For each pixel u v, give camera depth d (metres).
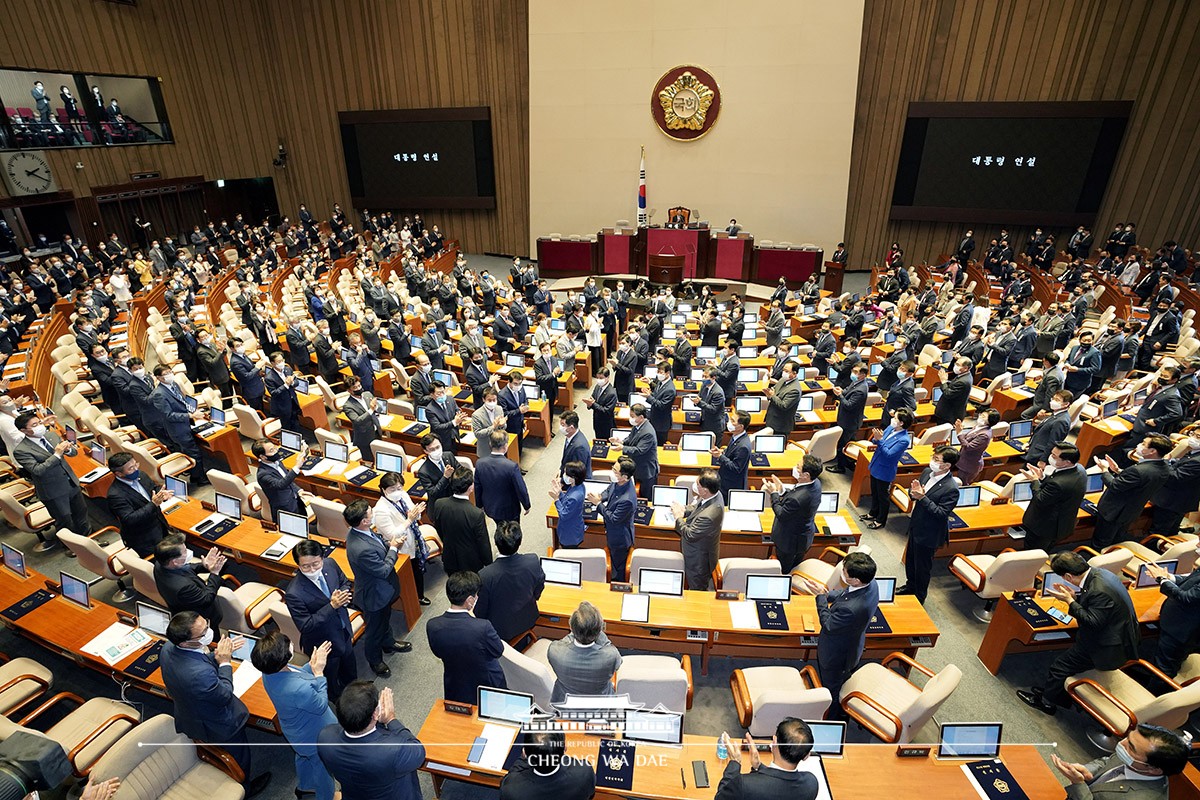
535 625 6.25
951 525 7.66
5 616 6.06
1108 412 10.88
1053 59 21.25
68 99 23.17
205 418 10.50
